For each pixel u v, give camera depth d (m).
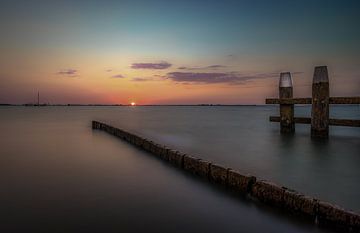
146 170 8.08
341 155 9.90
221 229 4.39
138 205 5.36
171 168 8.24
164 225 4.50
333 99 11.90
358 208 5.20
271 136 15.02
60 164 9.11
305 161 9.12
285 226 4.44
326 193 6.04
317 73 12.12
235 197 5.68
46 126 27.02
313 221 4.42
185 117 48.09
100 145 13.72
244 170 8.09
